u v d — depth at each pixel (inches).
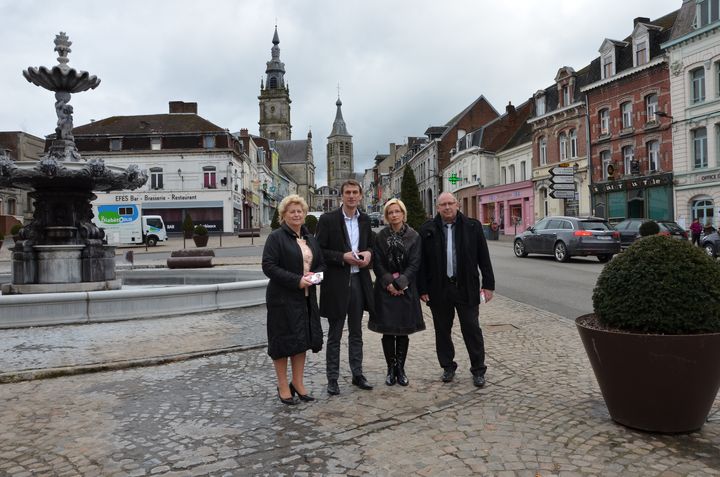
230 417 171.5
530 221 1628.9
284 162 4458.7
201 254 676.1
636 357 141.9
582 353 247.0
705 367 137.6
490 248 1066.7
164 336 287.6
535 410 171.6
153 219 1515.7
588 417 163.2
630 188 1254.3
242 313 363.6
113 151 1966.0
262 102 4643.2
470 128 2471.7
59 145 419.2
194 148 1978.3
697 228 968.3
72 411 177.9
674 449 138.2
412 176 917.2
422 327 204.8
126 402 186.9
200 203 1984.5
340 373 223.5
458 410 174.4
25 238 417.7
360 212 205.0
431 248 208.1
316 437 154.1
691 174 1116.5
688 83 1118.4
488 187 1898.4
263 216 2938.0
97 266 421.7
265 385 206.7
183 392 198.1
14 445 150.4
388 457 139.7
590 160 1379.2
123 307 336.8
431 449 143.9
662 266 144.6
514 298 431.5
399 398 188.7
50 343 270.2
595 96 1362.0
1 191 1895.9
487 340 278.2
